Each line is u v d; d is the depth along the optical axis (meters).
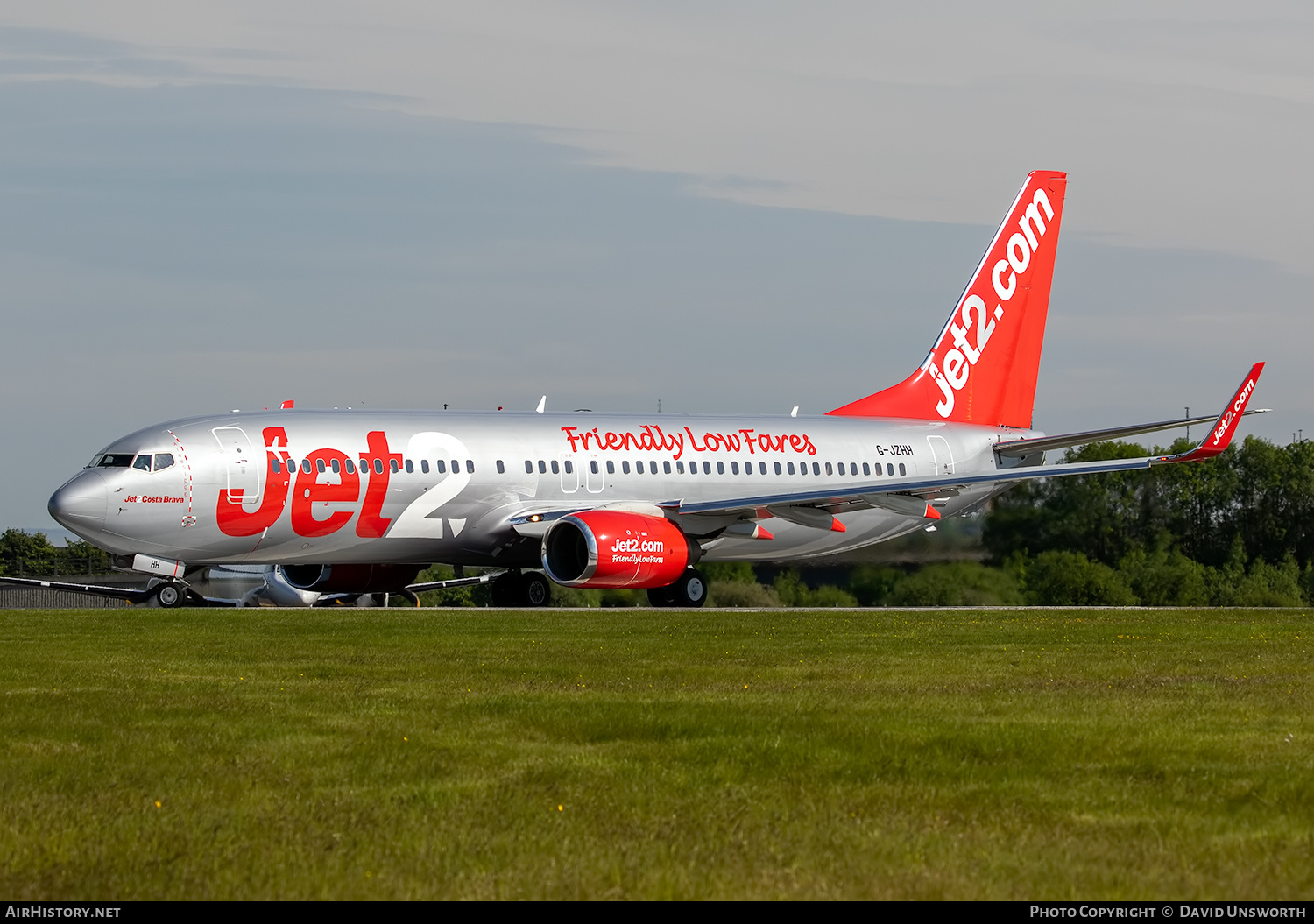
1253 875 33.41
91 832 37.06
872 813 39.41
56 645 86.31
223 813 39.03
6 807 39.62
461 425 141.75
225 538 129.88
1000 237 177.75
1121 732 51.97
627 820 38.56
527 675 70.75
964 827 37.88
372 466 134.25
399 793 41.69
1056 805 40.44
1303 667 76.69
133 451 127.38
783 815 39.06
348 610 123.44
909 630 104.56
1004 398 178.25
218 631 96.69
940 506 171.62
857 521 168.12
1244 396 140.12
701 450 154.00
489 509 139.88
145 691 63.34
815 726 53.12
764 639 94.38
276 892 32.62
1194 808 40.22
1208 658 81.88
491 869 34.25
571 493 144.50
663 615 121.19
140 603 179.75
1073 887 32.59
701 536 150.75
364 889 32.78
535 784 42.91
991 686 67.12
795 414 167.00
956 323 175.88
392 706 58.84
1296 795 41.50
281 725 53.38
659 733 51.88
